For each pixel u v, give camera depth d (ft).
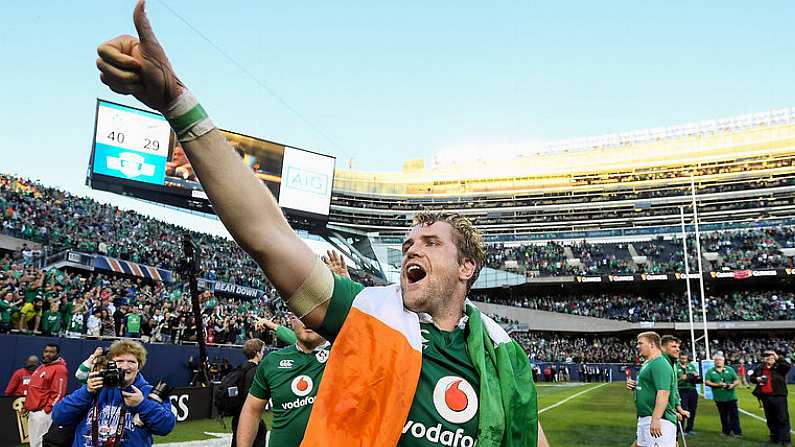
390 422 5.36
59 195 101.55
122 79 4.49
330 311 5.74
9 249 83.15
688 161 189.06
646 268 167.32
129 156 75.00
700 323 150.92
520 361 6.70
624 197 197.36
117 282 69.36
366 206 205.67
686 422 42.34
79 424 13.99
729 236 174.09
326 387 5.57
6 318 41.34
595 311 165.78
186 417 43.24
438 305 6.77
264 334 67.67
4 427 30.71
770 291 159.53
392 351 5.61
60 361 28.40
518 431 6.15
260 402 13.25
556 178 204.64
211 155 4.92
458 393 5.90
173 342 55.83
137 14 4.40
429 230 7.11
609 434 41.70
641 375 21.88
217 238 126.21
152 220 116.67
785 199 178.09
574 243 193.67
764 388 38.01
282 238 5.33
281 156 87.04
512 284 172.96
